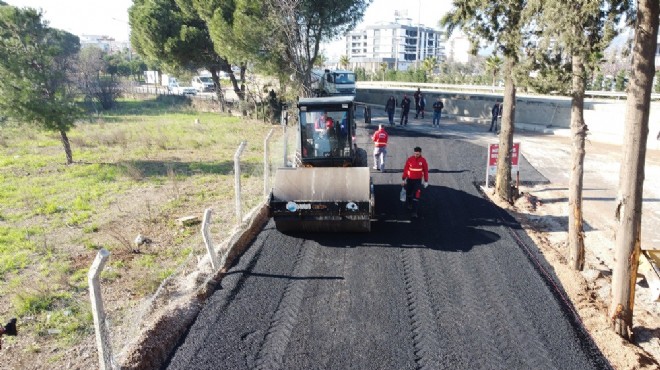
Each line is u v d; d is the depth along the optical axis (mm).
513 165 13203
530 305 7566
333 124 11594
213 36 25062
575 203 8820
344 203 9648
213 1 25750
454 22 10547
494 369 6086
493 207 12297
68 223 11336
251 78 32031
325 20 24359
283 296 7742
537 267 8938
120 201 13141
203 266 8594
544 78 8664
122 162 17609
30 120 16406
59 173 16266
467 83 52500
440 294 7848
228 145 21141
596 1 7246
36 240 10297
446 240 10055
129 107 37656
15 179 15383
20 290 7977
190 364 6164
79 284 8273
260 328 6895
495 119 23625
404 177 11570
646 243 10859
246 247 9648
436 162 17125
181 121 28594
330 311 7320
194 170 16547
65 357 6262
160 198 13344
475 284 8195
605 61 8352
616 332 7070
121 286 8172
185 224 11094
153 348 6285
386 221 11164
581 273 8977
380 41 126000
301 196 9812
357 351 6391
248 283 8156
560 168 17234
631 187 6754
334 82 33344
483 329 6906
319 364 6145
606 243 10844
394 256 9250
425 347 6484
